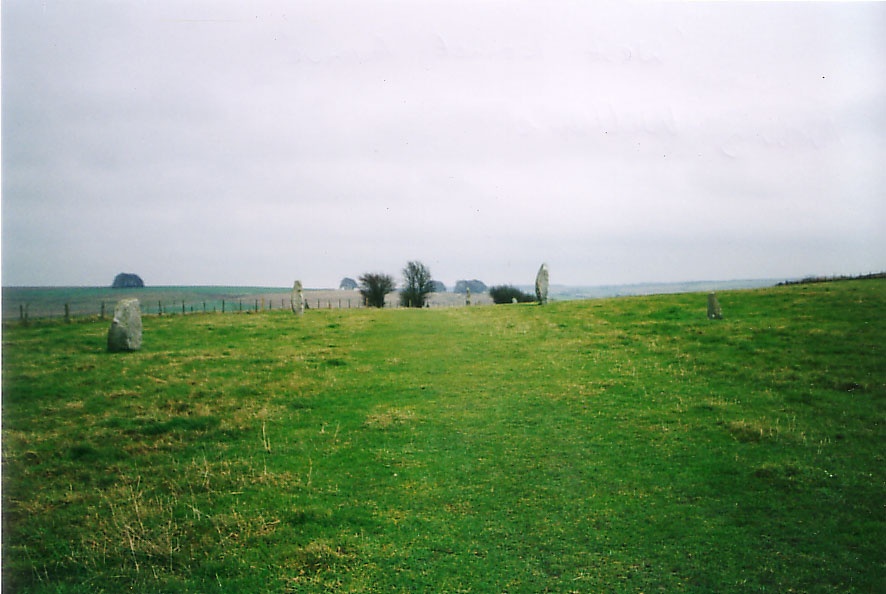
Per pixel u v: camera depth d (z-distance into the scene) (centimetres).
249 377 2288
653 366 2342
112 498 1284
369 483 1370
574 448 1570
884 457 1453
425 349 2856
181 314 4475
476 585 995
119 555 1071
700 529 1158
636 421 1759
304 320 4041
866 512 1209
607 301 4338
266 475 1403
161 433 1695
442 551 1092
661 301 3931
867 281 3809
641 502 1266
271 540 1127
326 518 1204
